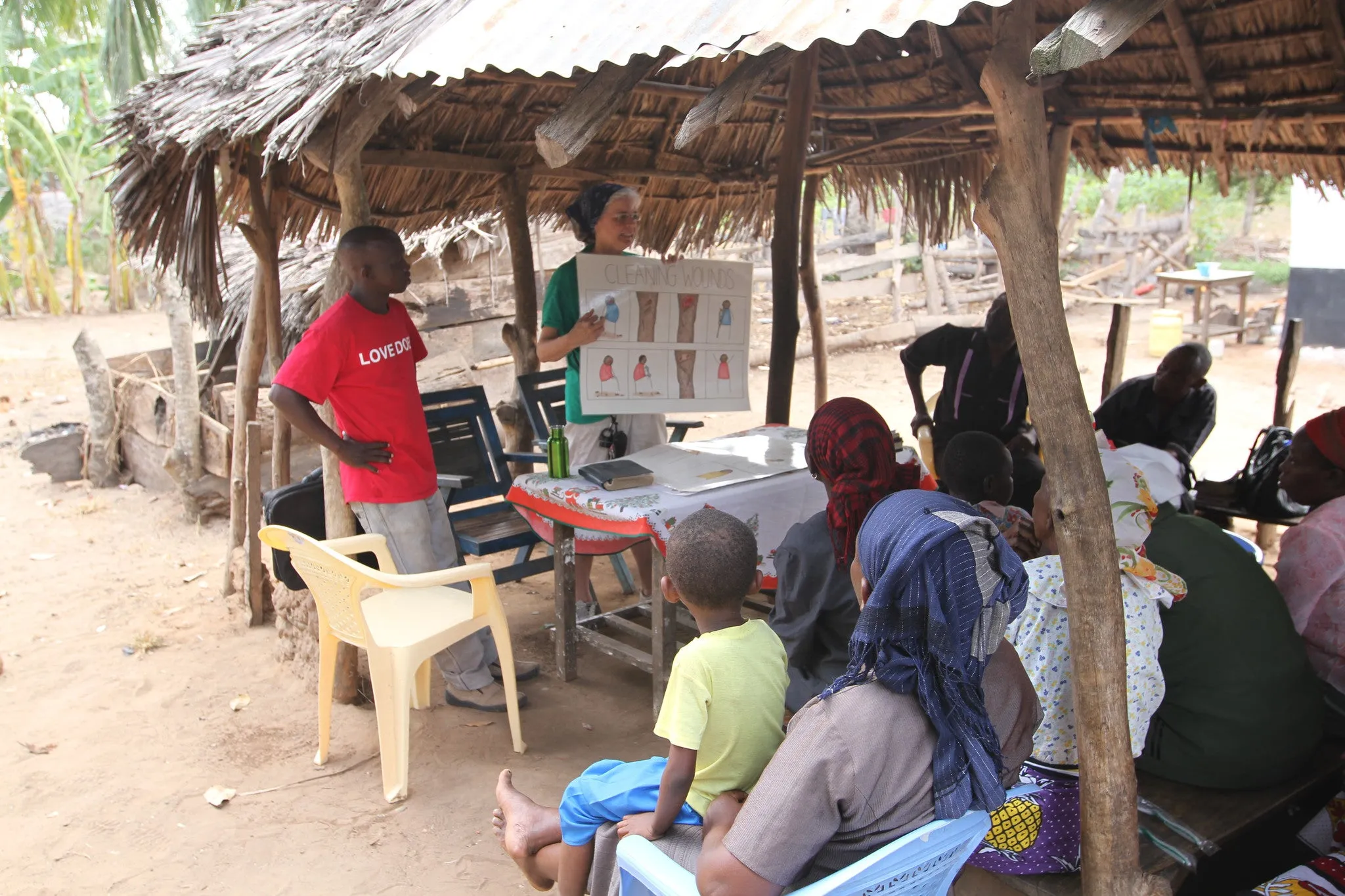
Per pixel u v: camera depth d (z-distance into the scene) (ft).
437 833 11.62
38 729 14.20
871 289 47.29
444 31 10.98
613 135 19.61
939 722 6.17
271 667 16.10
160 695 15.17
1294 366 20.38
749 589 7.76
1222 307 45.47
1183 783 9.28
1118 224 55.47
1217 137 18.71
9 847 11.44
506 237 29.14
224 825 11.83
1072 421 7.57
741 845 6.12
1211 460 27.63
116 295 57.41
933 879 6.62
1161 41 16.88
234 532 19.01
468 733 13.73
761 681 7.59
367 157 16.31
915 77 19.92
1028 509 15.64
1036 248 7.50
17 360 44.14
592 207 15.89
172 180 15.38
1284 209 66.44
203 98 14.34
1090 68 18.26
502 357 29.32
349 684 14.61
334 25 14.56
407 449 13.43
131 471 26.96
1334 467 12.30
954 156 22.89
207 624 17.92
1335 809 9.35
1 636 17.53
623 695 14.79
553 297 15.78
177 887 10.75
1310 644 10.23
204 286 15.76
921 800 6.21
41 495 25.99
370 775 12.91
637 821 7.78
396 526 13.50
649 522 12.51
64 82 51.65
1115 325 21.99
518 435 20.67
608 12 9.59
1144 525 8.82
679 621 15.39
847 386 37.63
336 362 12.74
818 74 20.76
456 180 19.21
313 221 18.52
